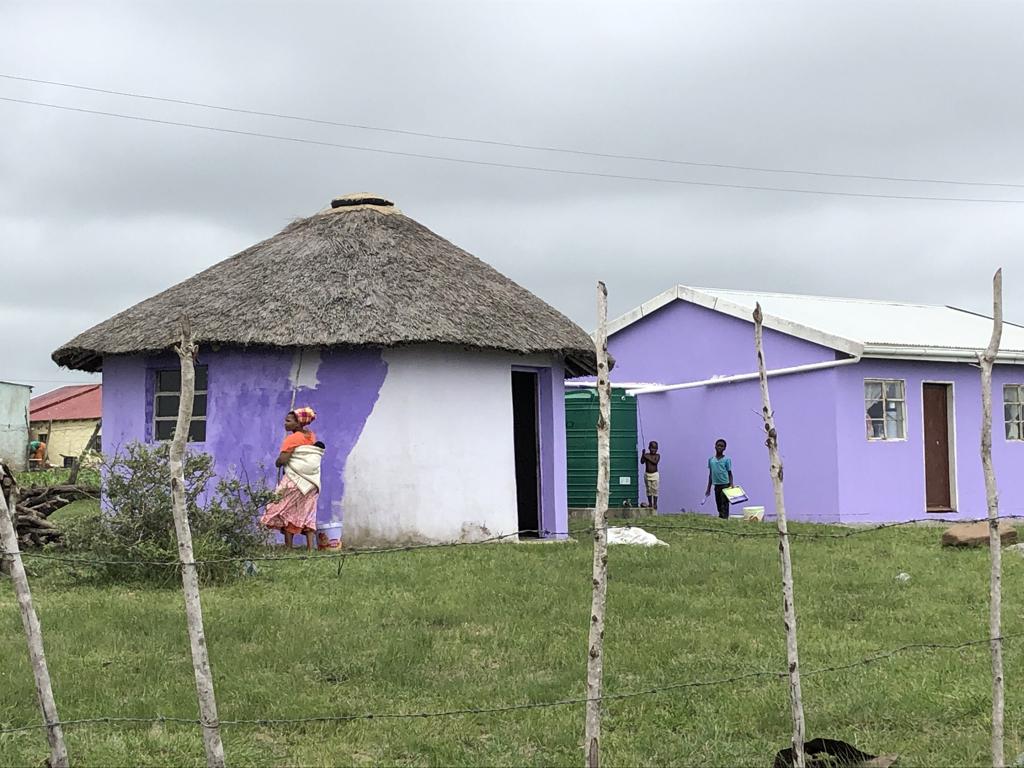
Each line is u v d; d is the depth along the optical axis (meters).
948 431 21.52
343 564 12.62
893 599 10.88
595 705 5.61
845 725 6.98
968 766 6.24
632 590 11.05
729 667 8.23
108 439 16.38
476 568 12.41
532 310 16.80
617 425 22.02
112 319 16.78
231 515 12.12
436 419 15.34
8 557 5.63
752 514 19.98
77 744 6.49
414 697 7.48
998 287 6.10
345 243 16.47
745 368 22.02
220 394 15.41
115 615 9.62
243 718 6.96
